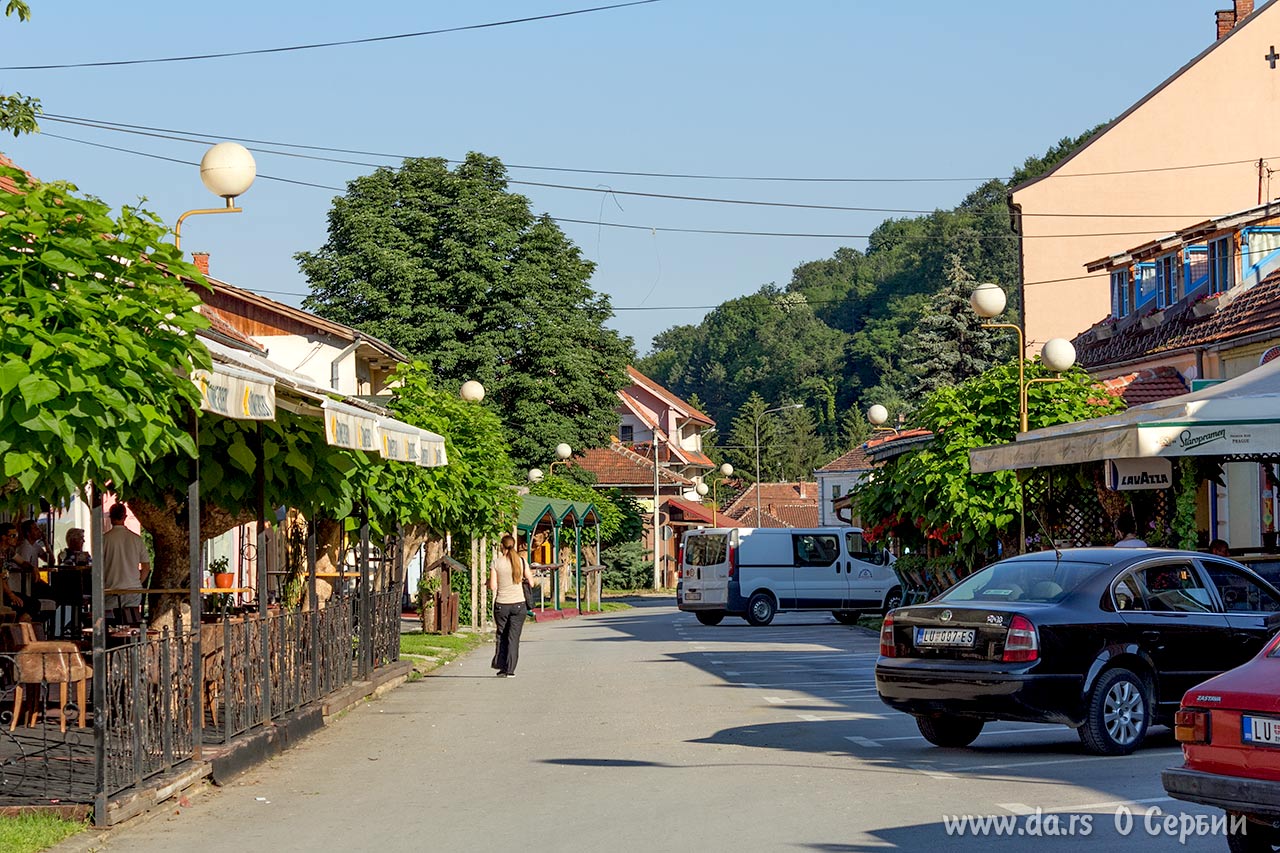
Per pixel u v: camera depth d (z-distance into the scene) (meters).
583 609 56.09
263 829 9.70
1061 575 13.17
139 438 8.82
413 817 10.04
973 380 27.64
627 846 8.80
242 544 31.00
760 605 39.62
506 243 59.03
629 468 83.62
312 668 15.70
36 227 8.75
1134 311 36.56
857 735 14.34
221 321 28.27
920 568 30.59
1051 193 46.91
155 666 10.80
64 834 9.10
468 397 34.72
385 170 59.44
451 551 40.03
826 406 151.25
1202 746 7.64
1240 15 48.12
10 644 12.15
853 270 172.25
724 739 14.11
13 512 9.92
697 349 170.38
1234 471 26.59
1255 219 31.11
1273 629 13.42
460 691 19.89
